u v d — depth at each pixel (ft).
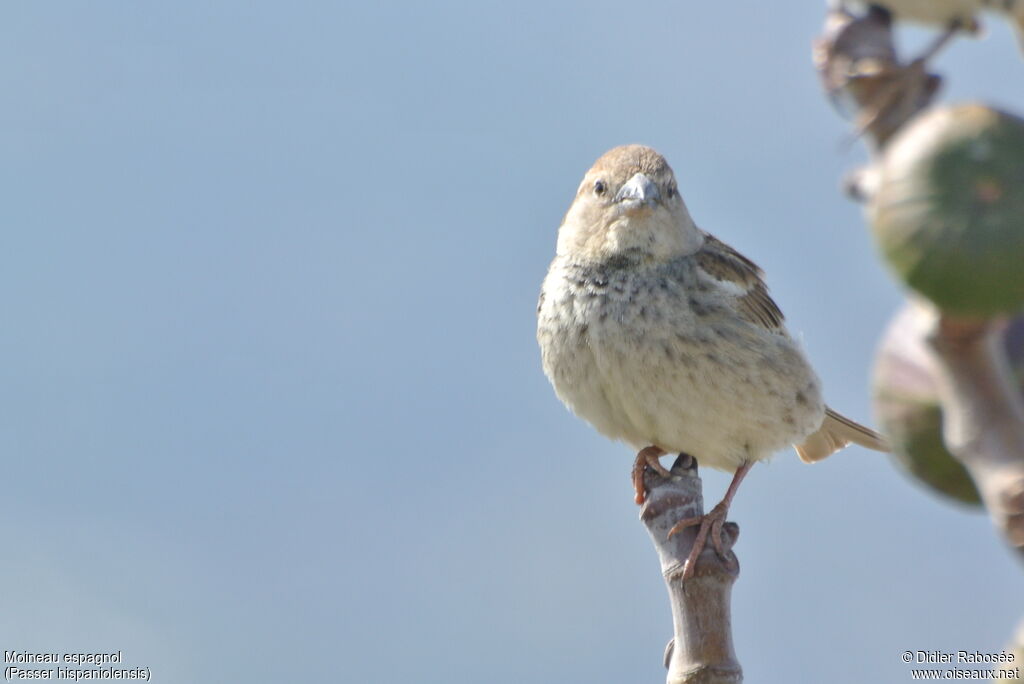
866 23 9.41
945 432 7.22
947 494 8.12
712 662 19.88
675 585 20.40
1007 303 6.32
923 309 6.91
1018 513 6.55
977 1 9.80
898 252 6.41
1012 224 6.22
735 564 20.44
